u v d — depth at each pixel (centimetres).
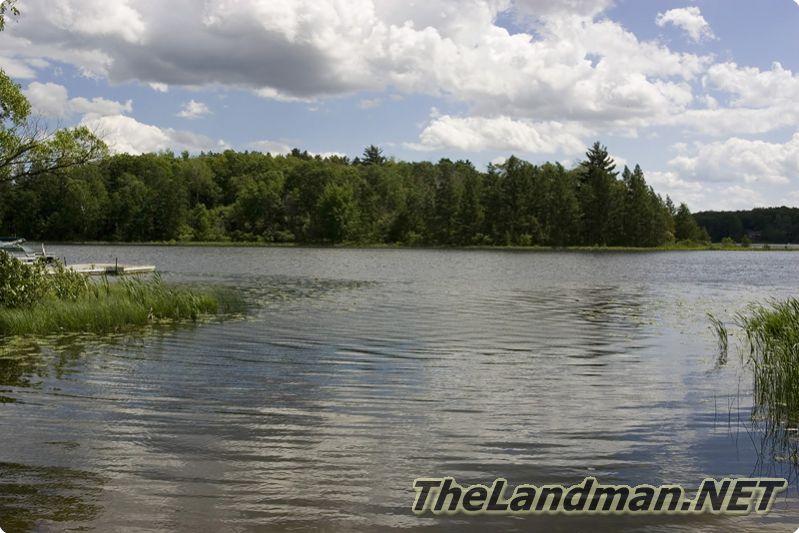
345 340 1541
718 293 3038
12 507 615
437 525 600
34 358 1286
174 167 13012
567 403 988
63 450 765
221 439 809
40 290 1773
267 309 2164
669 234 11550
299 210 11888
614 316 2058
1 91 1730
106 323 1680
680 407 973
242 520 597
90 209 10231
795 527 609
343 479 692
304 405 965
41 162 1883
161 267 4878
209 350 1395
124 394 1018
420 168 15900
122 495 645
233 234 11450
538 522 613
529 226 10838
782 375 1028
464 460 751
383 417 908
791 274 4809
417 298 2614
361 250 9638
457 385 1097
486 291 2995
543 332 1692
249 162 14325
